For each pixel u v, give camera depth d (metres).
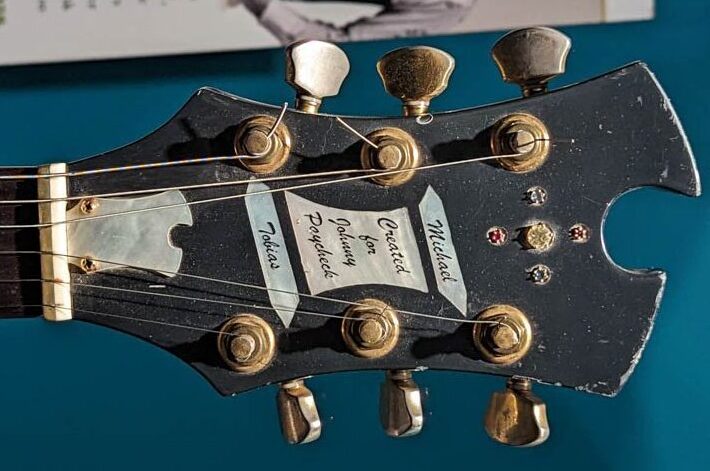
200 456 0.64
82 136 0.67
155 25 0.64
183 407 0.64
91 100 0.67
